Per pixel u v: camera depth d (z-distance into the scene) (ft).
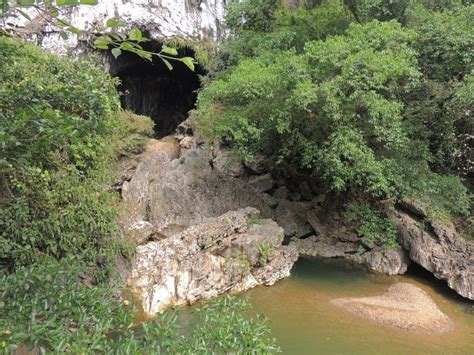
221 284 33.53
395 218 44.39
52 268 13.52
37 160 15.07
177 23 69.56
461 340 28.22
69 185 26.81
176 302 30.86
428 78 42.70
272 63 44.98
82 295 12.74
